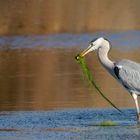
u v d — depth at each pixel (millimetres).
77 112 16141
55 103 17359
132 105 16938
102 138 13586
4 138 13719
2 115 16062
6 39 30359
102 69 22734
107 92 18734
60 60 24844
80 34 30672
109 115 15828
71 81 20469
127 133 14016
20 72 22375
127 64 16109
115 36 29969
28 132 14250
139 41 28766
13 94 18812
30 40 29891
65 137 13711
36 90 19312
